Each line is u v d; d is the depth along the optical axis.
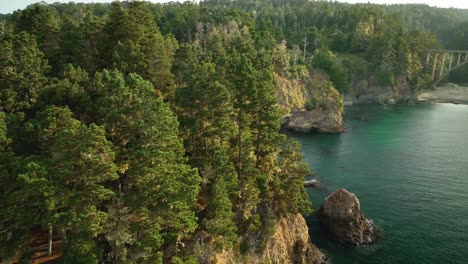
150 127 32.56
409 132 114.50
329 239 54.22
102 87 37.59
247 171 45.91
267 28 190.00
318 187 70.56
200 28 135.62
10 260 30.03
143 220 31.53
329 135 113.31
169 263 35.41
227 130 43.50
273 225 45.75
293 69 143.25
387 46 177.38
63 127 30.67
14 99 39.12
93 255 27.28
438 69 195.12
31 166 26.97
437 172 78.12
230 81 56.62
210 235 39.50
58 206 27.91
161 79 56.22
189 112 46.12
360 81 178.50
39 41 60.19
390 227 55.94
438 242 51.84
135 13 61.91
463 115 140.12
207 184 42.06
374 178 75.31
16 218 27.31
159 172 31.97
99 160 28.47
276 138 49.34
